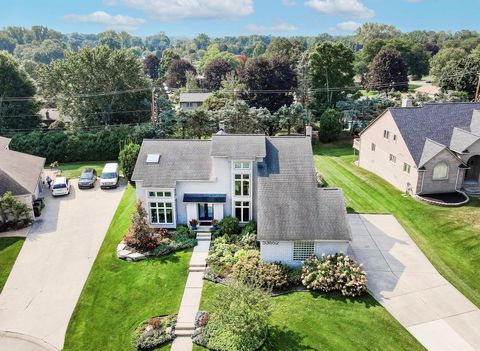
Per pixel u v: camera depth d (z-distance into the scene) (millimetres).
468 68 89812
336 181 45938
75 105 66688
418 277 27781
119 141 57594
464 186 41344
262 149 32719
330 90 76875
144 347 22188
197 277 28047
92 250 32375
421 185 39688
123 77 67625
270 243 28281
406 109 44031
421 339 22250
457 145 40531
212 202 33312
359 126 68125
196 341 22469
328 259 27781
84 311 25484
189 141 36625
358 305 24969
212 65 134250
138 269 29234
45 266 30172
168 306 25312
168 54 167125
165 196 33656
